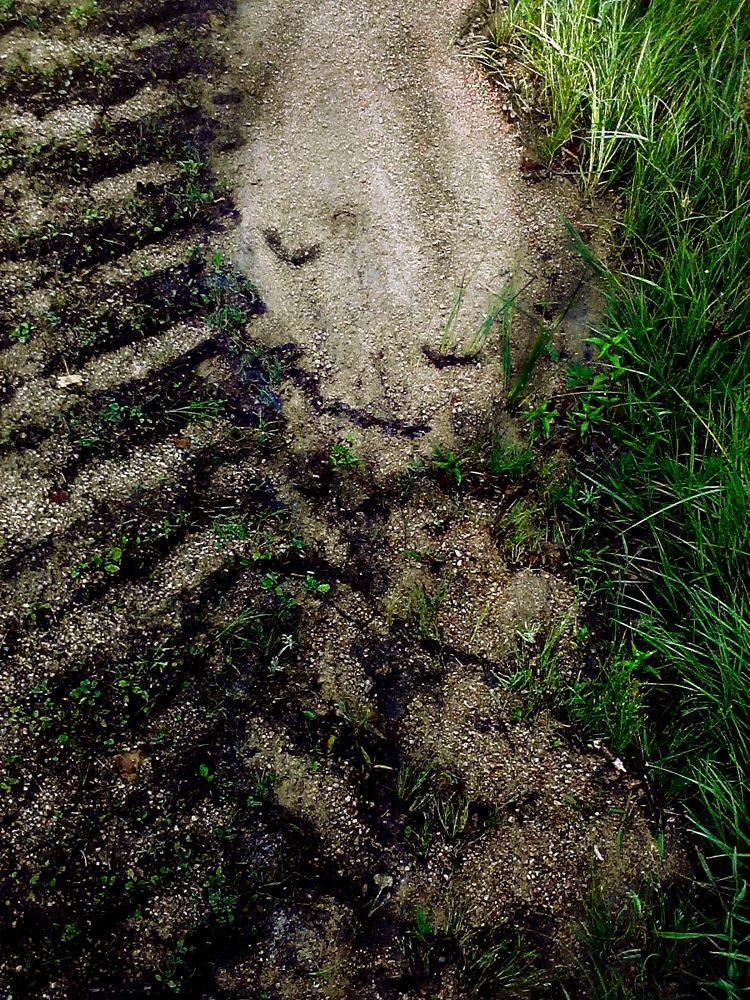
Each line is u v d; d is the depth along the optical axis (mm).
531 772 889
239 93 1322
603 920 812
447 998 773
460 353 1132
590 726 911
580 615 979
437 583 988
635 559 1005
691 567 979
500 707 920
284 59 1366
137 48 1335
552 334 1152
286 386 1100
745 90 1261
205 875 811
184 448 1041
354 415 1087
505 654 953
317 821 845
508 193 1265
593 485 1053
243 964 778
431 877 828
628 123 1272
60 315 1108
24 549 962
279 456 1052
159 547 978
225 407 1076
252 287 1161
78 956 773
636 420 1072
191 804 844
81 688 886
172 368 1092
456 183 1269
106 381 1071
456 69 1385
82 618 929
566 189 1272
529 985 779
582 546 1018
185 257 1173
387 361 1124
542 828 860
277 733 883
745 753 867
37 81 1279
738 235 1141
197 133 1273
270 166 1262
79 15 1347
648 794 885
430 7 1450
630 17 1342
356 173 1267
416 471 1054
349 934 797
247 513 1008
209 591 956
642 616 952
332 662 929
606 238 1233
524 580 997
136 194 1208
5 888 797
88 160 1224
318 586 968
